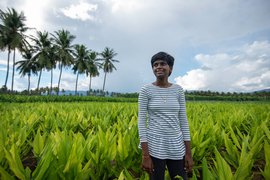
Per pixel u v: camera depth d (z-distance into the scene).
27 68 50.25
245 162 2.20
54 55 46.59
